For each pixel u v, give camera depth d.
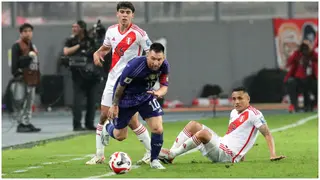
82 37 49.59
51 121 64.12
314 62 70.44
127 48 31.14
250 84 79.00
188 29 79.62
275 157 30.91
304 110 71.50
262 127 30.69
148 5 79.50
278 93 78.06
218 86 79.00
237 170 28.05
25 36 49.59
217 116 67.62
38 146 41.28
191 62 79.88
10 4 78.94
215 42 79.81
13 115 55.41
